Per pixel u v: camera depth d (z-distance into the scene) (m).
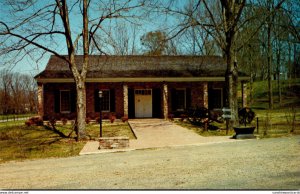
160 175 7.70
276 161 8.56
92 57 28.73
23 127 22.92
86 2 16.39
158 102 27.16
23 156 12.24
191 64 28.84
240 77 26.44
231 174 7.41
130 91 27.03
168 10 17.77
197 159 9.50
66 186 7.17
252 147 11.20
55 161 10.83
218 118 23.08
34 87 60.78
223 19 18.25
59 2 15.34
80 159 10.88
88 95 25.97
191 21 17.98
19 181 7.97
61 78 24.88
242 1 16.45
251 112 20.83
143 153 11.38
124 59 28.75
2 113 53.56
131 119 26.17
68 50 16.23
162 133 17.05
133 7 16.77
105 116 26.05
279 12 16.78
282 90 46.69
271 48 36.16
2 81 56.16
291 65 44.69
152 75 25.88
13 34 14.81
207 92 26.12
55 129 21.22
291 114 25.95
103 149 12.71
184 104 26.83
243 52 33.81
